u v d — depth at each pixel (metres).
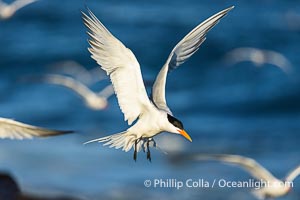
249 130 23.05
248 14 40.19
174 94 28.03
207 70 30.91
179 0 41.12
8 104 26.47
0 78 30.28
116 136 8.16
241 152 20.31
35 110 25.69
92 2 39.84
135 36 35.06
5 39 34.34
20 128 7.27
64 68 27.66
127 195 16.34
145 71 31.41
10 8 24.44
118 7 39.34
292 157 19.73
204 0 41.62
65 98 26.25
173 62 8.61
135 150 8.19
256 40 36.22
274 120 24.94
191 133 22.33
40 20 36.78
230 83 29.66
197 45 8.64
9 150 19.06
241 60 28.95
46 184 16.94
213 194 16.27
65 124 24.67
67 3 38.78
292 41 36.44
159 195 16.34
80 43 33.94
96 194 16.34
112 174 17.47
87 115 24.86
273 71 30.28
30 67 31.56
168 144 19.70
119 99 8.03
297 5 42.31
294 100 27.89
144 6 39.91
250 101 27.45
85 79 26.78
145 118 8.05
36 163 18.28
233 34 36.41
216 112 26.08
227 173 17.03
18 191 12.79
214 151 20.36
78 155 18.75
